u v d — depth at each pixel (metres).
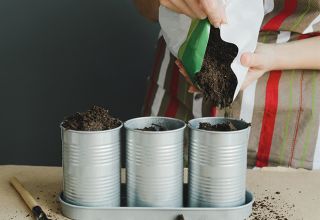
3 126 1.53
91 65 1.50
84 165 0.72
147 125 0.79
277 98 1.07
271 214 0.76
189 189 0.76
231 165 0.73
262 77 1.07
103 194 0.73
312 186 0.86
